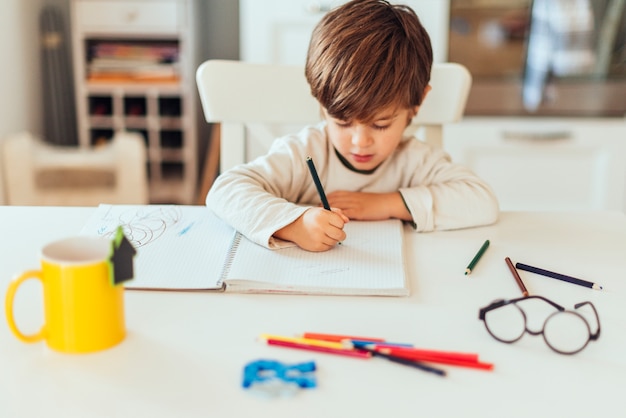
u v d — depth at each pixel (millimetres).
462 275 902
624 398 641
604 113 2365
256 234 958
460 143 2393
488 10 2293
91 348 694
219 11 2895
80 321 684
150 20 2529
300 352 705
